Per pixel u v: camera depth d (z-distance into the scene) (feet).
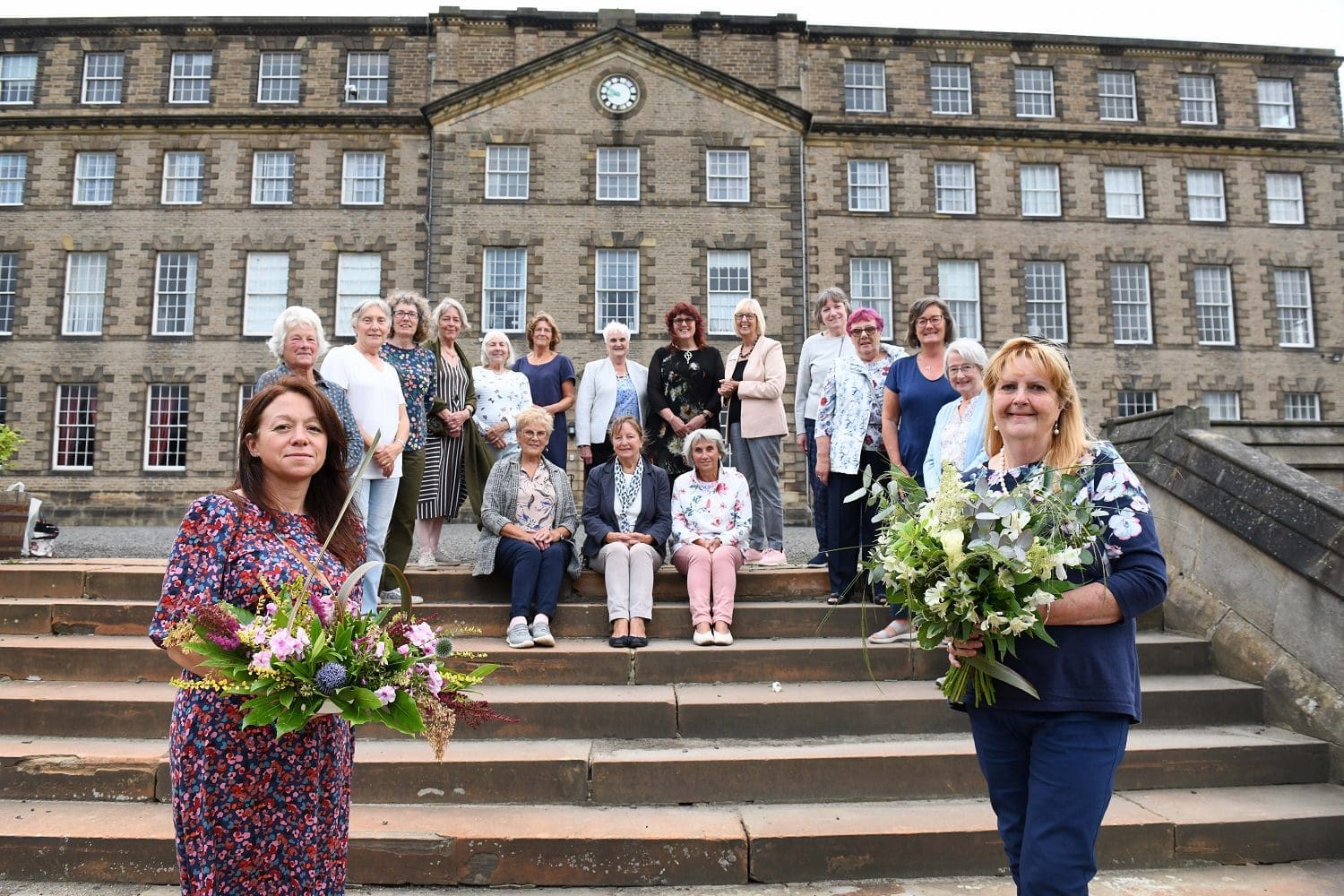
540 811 13.57
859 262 86.48
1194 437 19.99
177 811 7.54
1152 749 14.74
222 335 82.48
